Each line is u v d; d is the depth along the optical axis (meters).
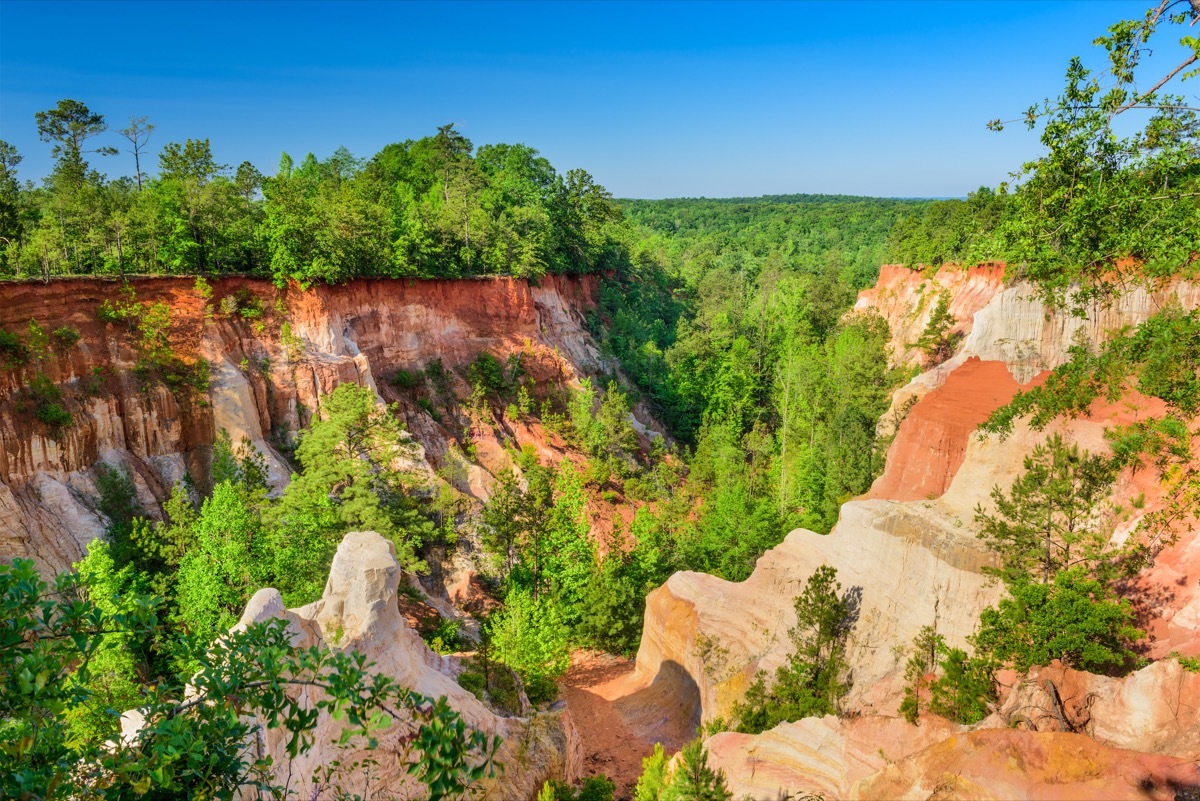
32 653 8.14
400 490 52.91
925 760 19.81
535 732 30.66
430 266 70.44
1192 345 14.78
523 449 68.75
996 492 31.12
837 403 75.62
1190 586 26.72
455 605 51.88
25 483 40.16
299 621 22.34
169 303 50.50
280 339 55.78
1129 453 17.16
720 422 85.19
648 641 45.12
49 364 42.69
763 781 24.84
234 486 43.00
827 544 39.25
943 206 106.88
